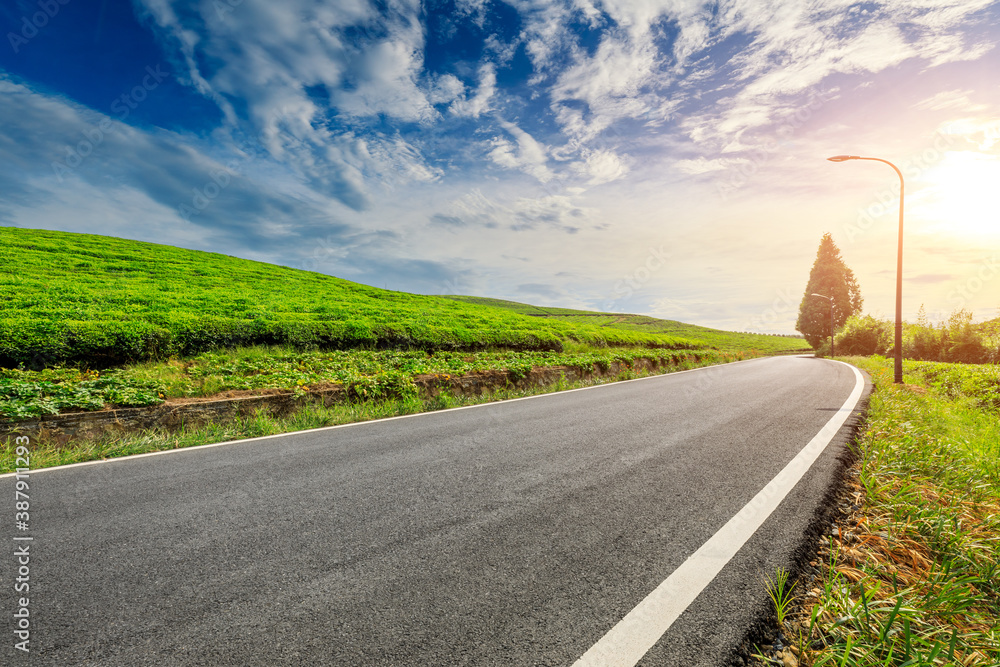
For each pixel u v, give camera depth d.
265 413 7.26
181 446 5.58
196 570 2.59
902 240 15.80
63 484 4.09
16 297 13.96
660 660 1.91
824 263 60.66
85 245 30.50
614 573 2.58
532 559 2.74
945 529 3.19
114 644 1.97
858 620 2.16
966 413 10.18
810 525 3.27
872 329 44.78
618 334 32.62
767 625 2.16
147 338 10.85
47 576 2.51
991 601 2.50
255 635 2.04
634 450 5.33
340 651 1.94
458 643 1.99
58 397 6.27
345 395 8.52
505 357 16.73
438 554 2.79
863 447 5.42
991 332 29.94
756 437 6.02
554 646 1.98
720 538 3.04
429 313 24.33
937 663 1.90
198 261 32.56
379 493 3.87
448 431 6.42
